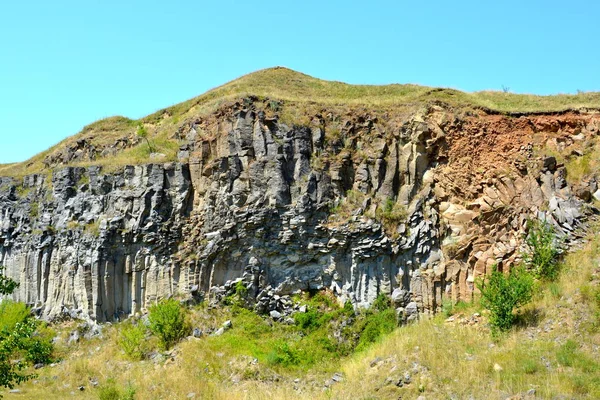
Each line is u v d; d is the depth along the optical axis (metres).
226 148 29.23
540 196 25.92
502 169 26.98
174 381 21.53
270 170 28.36
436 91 32.59
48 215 32.38
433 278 26.05
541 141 28.02
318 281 27.36
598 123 28.12
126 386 21.69
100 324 28.16
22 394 22.48
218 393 20.23
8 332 17.78
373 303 26.28
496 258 25.06
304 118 30.33
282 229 27.55
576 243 24.09
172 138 33.22
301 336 25.20
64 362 26.06
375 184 28.55
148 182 29.69
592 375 16.72
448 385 17.73
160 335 25.16
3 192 35.66
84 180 32.44
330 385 20.59
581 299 20.48
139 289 28.72
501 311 20.72
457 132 28.47
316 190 28.14
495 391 16.88
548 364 17.77
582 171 26.70
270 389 20.72
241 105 30.69
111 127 43.34
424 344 20.62
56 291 30.78
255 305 26.78
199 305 27.16
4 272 33.66
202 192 29.36
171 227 29.05
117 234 29.16
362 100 32.78
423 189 28.06
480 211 26.30
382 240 26.69
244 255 27.88
